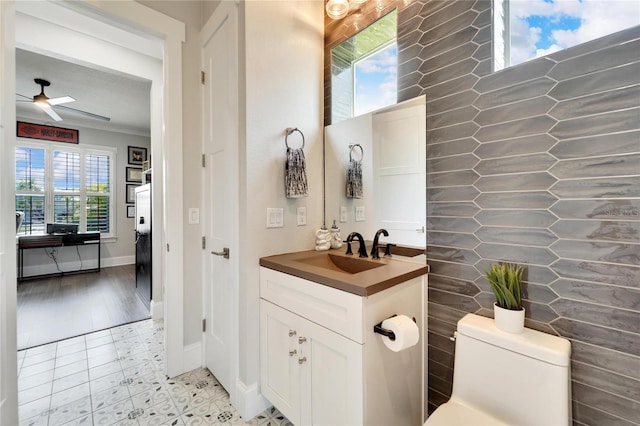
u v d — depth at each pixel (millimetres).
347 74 1860
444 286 1389
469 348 1151
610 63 953
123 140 5648
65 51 2430
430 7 1416
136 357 2193
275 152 1664
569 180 1038
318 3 1940
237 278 1606
